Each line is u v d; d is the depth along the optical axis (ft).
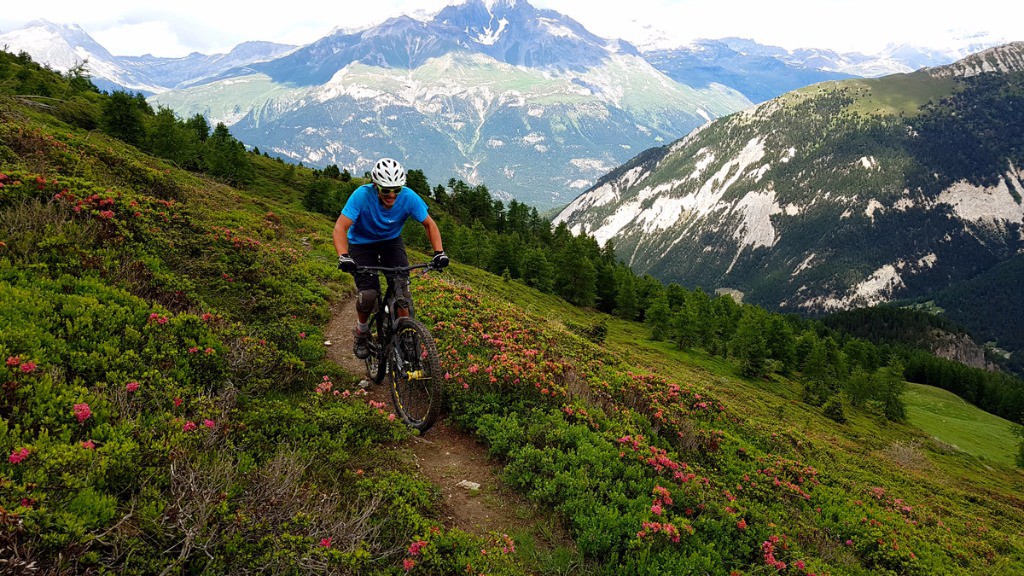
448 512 18.35
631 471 22.84
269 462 15.43
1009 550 48.06
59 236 27.48
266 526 12.38
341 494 16.38
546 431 24.26
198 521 11.48
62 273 24.95
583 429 25.17
